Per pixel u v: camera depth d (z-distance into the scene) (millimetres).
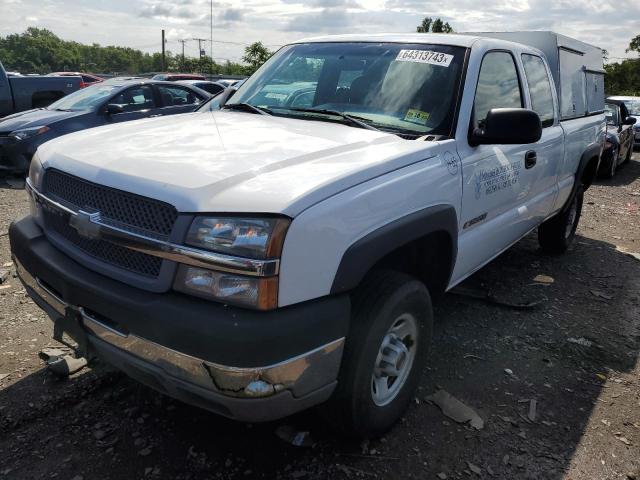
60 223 2598
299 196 2131
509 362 3691
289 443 2771
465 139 3205
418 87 3332
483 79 3500
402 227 2547
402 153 2719
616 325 4363
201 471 2566
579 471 2711
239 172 2283
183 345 2051
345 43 3877
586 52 5965
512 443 2875
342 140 2820
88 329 2395
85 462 2584
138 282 2195
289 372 2100
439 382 3396
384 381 2750
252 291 2027
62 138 3068
